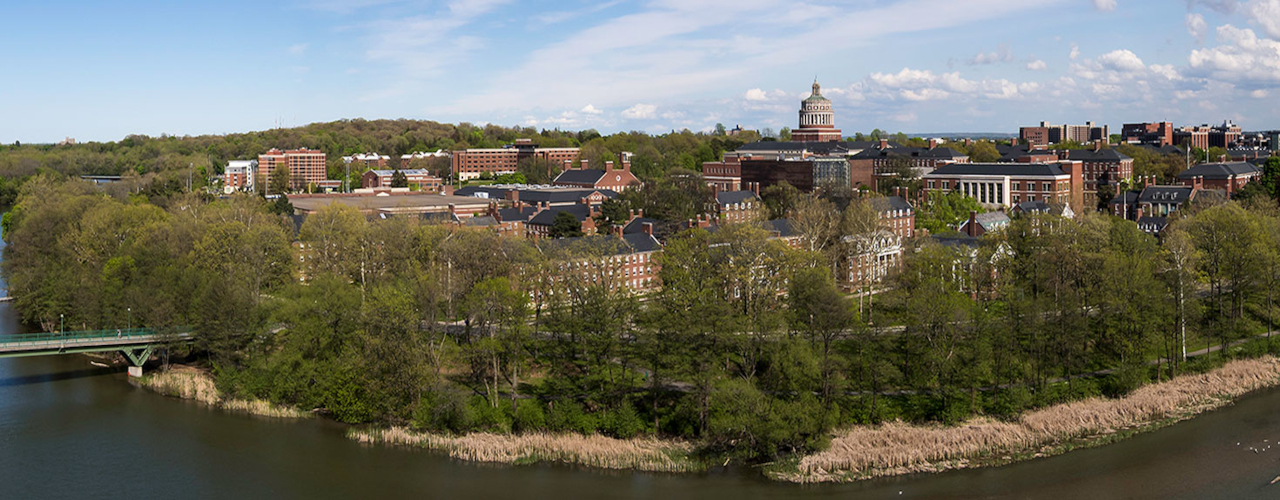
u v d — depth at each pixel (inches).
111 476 4060.0
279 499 3846.0
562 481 4018.2
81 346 5246.1
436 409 4500.5
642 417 4581.7
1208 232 6382.9
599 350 4662.9
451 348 4795.8
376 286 5575.8
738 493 3892.7
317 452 4343.0
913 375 4827.8
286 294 5408.5
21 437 4522.6
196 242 6323.8
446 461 4232.3
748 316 5007.4
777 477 4045.3
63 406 5002.5
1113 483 3966.5
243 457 4279.0
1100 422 4596.5
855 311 5231.3
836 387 4483.3
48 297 6230.3
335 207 7652.6
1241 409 4857.3
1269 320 5954.7
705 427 4426.7
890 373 4591.5
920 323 4835.1
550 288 5383.9
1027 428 4475.9
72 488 3937.0
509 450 4284.0
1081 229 7204.7
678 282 5177.2
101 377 5561.0
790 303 5265.8
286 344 5059.1
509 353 4894.2
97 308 5787.4
